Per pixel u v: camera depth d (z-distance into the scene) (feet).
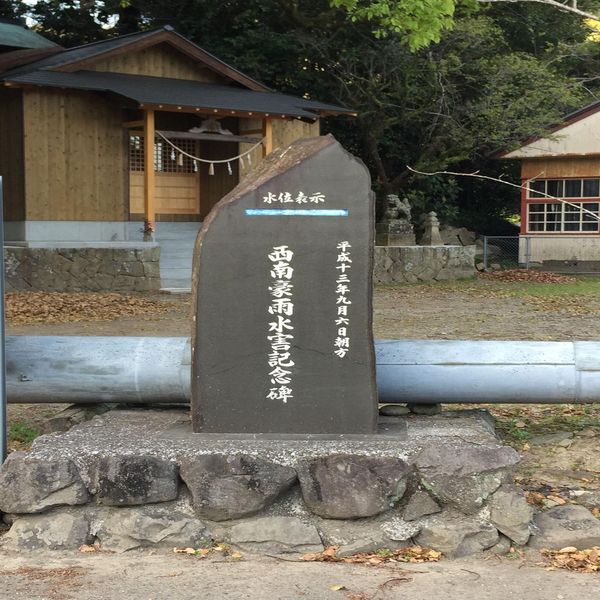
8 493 15.23
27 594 13.02
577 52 74.13
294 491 15.35
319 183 15.72
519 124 69.26
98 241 56.44
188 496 15.35
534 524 15.30
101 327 37.11
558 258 77.92
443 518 15.01
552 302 48.73
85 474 15.26
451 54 66.69
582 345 17.78
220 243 15.88
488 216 88.94
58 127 54.80
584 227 77.20
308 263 15.81
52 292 50.29
